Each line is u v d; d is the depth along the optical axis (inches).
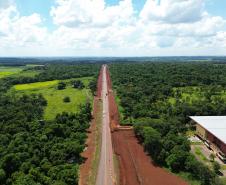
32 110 5438.0
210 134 4099.4
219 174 3238.2
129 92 7121.1
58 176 2869.1
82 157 3654.0
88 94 7677.2
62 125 4323.3
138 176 3206.2
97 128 4881.9
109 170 3314.5
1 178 2800.2
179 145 3612.2
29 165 3011.8
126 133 4660.4
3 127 4202.8
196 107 5418.3
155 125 4284.0
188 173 3235.7
